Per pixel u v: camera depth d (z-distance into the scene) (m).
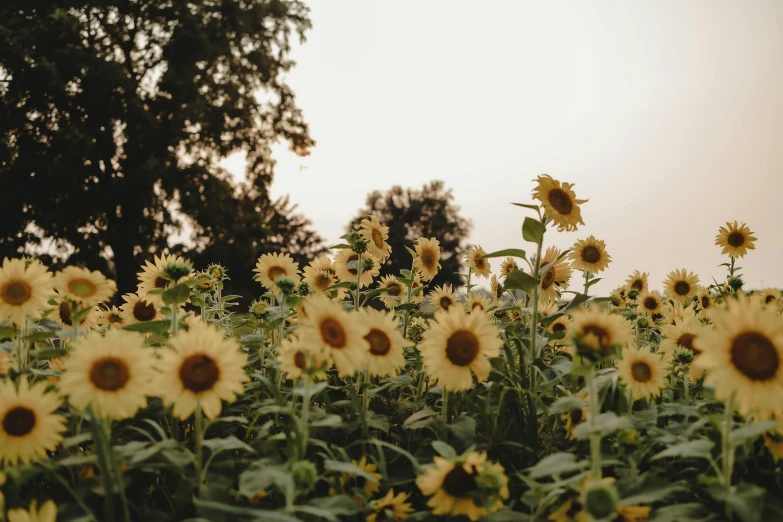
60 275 2.45
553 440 2.59
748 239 5.08
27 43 23.19
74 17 24.47
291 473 1.83
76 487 2.06
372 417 2.50
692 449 1.83
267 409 2.03
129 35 27.78
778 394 1.69
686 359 2.77
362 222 3.67
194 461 2.03
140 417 2.39
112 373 1.87
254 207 29.55
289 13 30.84
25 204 23.64
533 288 2.82
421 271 4.04
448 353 2.34
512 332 2.88
